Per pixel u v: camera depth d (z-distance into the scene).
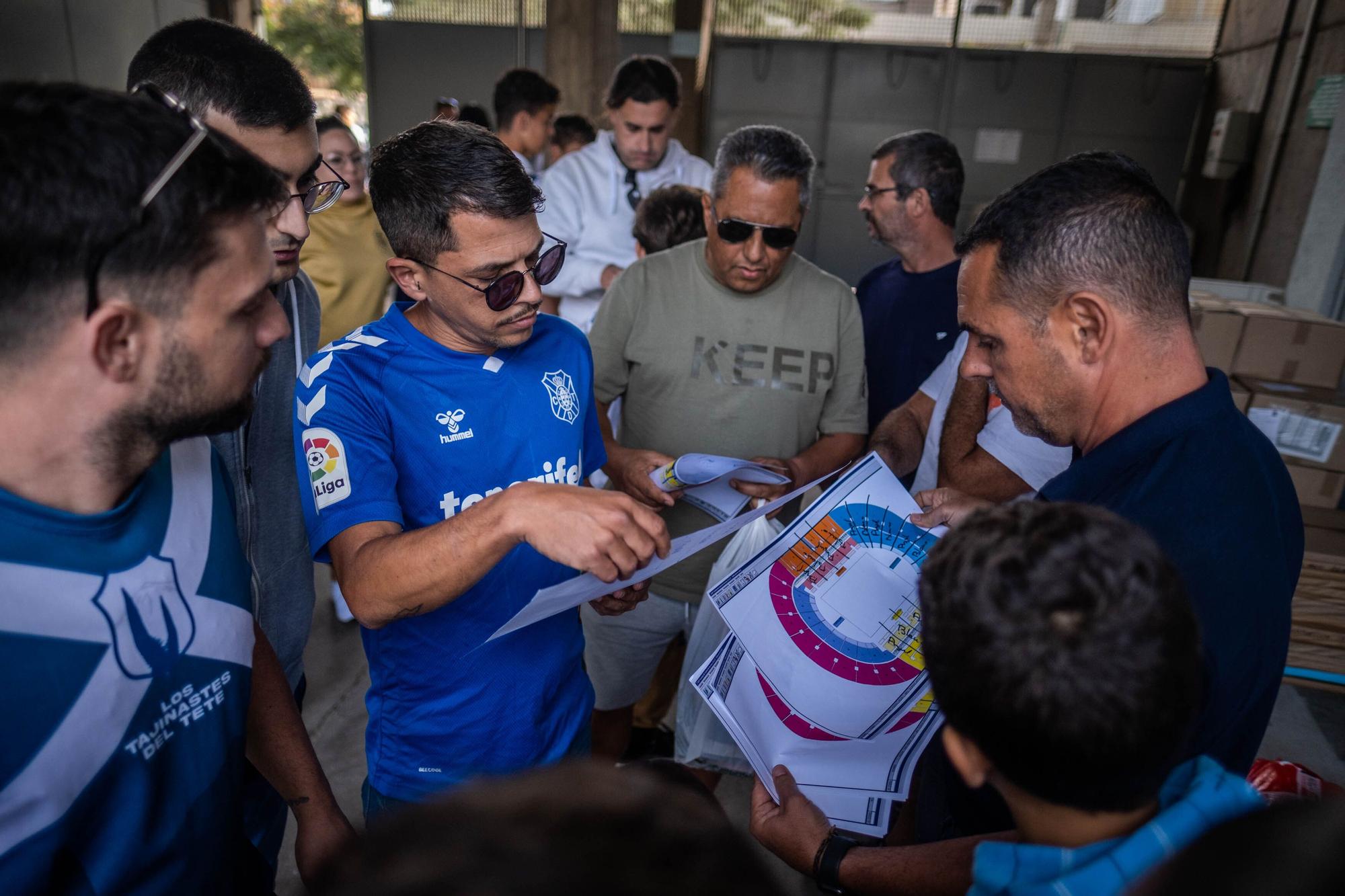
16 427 0.67
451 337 1.25
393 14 7.56
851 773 1.14
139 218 0.63
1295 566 0.95
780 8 7.36
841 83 7.36
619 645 2.03
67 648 0.71
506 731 1.32
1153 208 0.88
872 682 1.15
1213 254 6.84
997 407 1.58
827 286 1.95
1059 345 0.94
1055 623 0.56
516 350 1.32
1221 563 0.81
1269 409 2.85
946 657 0.61
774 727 1.16
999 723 0.59
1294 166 5.76
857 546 1.25
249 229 0.72
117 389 0.68
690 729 1.65
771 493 1.64
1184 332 0.91
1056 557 0.57
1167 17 7.09
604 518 0.91
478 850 0.31
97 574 0.73
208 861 0.88
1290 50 5.96
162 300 0.67
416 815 0.34
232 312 0.72
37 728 0.69
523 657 1.32
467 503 1.28
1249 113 6.25
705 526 1.95
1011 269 0.94
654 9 7.31
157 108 0.68
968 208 7.56
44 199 0.60
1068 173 0.92
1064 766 0.58
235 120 1.12
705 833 0.34
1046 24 7.21
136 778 0.78
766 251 1.76
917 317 2.31
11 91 0.62
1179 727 0.57
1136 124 7.27
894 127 7.45
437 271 1.16
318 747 2.39
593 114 6.18
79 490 0.72
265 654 1.10
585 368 1.43
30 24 5.22
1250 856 0.34
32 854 0.70
